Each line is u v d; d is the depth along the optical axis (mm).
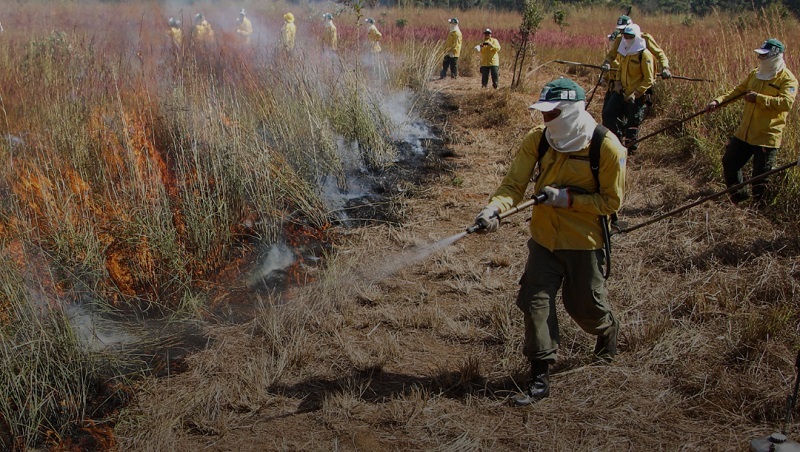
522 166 3885
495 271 5625
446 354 4465
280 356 4348
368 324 4824
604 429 3672
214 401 3988
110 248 5219
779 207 6324
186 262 5422
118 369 4258
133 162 5547
